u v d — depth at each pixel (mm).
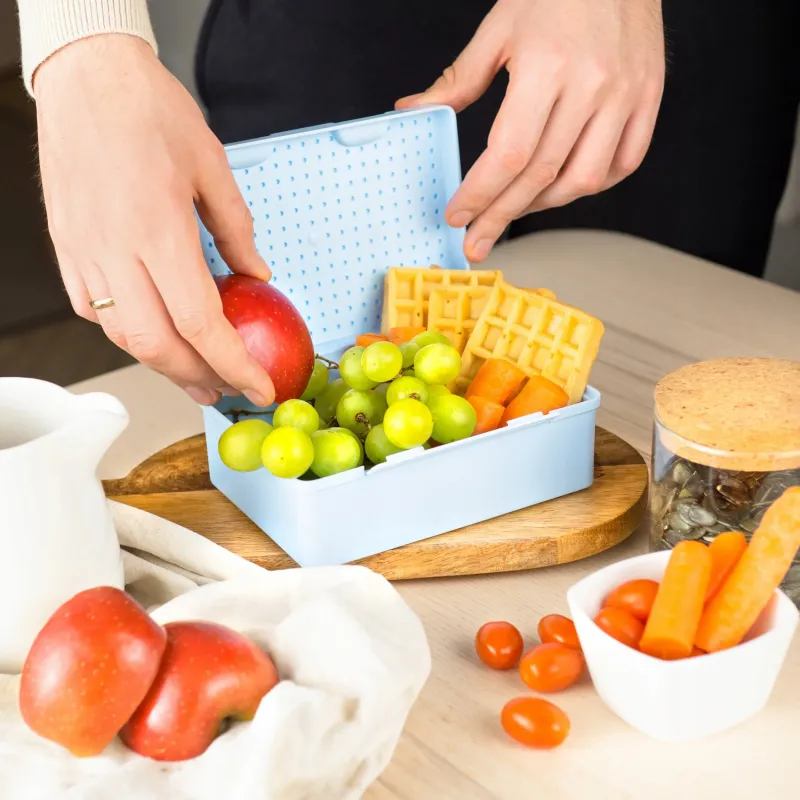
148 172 788
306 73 1435
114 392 1180
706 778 661
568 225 1809
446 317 1062
